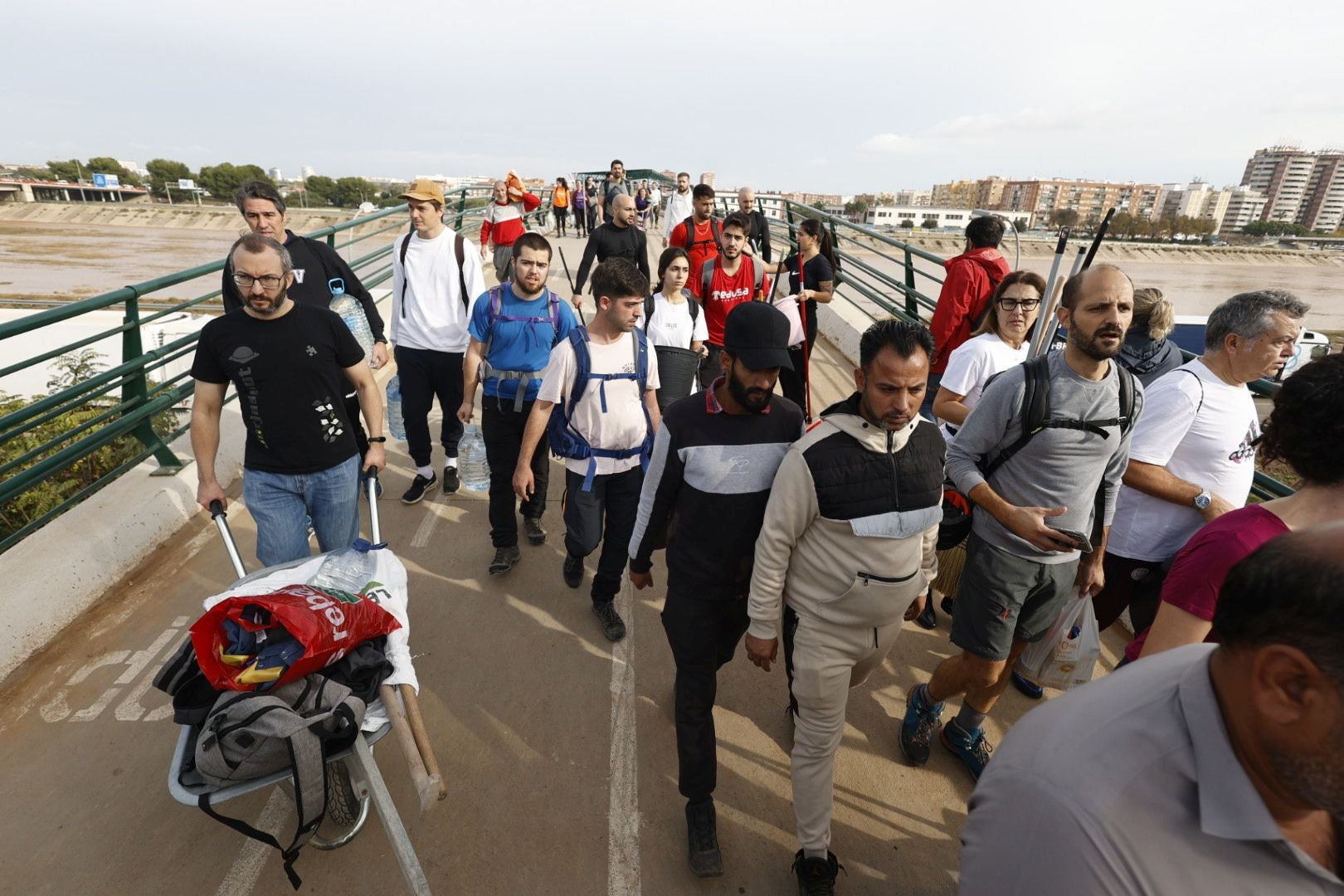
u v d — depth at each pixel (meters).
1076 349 2.10
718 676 3.24
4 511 9.55
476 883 2.24
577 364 3.06
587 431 3.14
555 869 2.30
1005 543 2.24
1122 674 0.93
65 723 2.78
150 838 2.33
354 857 2.30
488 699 3.04
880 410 1.82
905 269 7.39
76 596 3.40
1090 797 0.80
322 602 1.92
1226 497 2.52
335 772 2.16
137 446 10.59
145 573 3.78
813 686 2.02
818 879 2.12
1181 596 1.52
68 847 2.29
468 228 13.32
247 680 1.74
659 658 3.37
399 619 2.16
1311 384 1.42
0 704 2.87
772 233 13.44
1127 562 2.73
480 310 3.58
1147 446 2.45
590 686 3.16
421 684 3.10
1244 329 2.28
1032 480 2.20
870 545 1.93
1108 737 0.83
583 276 6.17
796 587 2.05
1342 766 0.70
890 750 2.83
